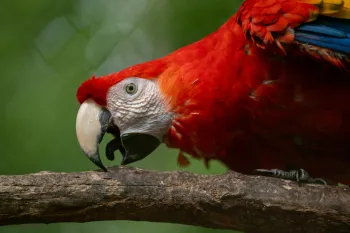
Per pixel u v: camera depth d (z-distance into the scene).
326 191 6.61
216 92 7.68
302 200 6.53
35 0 12.41
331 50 7.36
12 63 12.00
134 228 11.16
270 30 7.42
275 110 7.58
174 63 8.05
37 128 11.40
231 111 7.70
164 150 11.38
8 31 12.23
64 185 6.21
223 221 6.53
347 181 8.24
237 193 6.45
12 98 11.73
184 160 8.55
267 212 6.51
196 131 7.86
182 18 11.91
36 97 11.65
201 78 7.76
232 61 7.67
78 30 12.35
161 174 6.47
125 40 12.38
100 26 12.45
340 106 7.46
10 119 11.52
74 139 11.32
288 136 7.75
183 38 11.87
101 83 8.10
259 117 7.66
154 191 6.37
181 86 7.88
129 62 12.22
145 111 8.05
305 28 7.46
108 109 8.15
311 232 6.61
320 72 7.43
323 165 7.98
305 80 7.45
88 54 12.16
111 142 8.30
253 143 7.94
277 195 6.52
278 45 7.34
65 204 6.18
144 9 12.45
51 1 12.48
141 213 6.40
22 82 11.84
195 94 7.77
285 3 7.58
